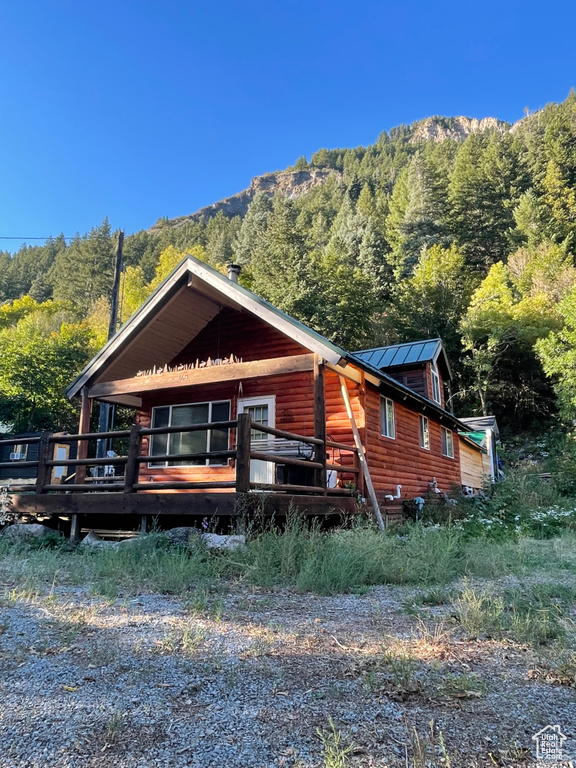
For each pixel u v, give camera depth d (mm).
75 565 6355
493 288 36500
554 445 30953
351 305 37062
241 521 6863
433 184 57688
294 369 9070
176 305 11453
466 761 2152
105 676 2965
